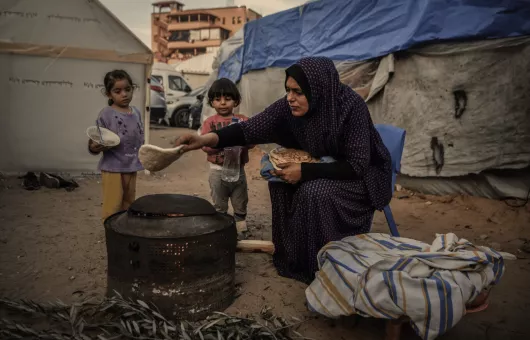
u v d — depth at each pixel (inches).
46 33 238.2
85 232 153.1
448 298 75.0
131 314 86.2
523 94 193.5
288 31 326.3
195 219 94.1
